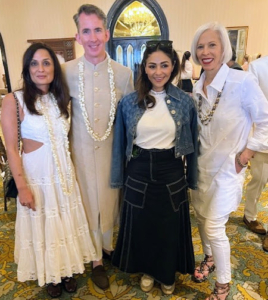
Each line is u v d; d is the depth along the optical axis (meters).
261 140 1.37
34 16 6.79
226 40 1.35
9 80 7.32
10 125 1.35
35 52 1.33
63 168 1.48
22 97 1.36
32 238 1.51
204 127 1.49
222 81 1.39
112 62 1.56
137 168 1.49
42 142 1.41
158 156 1.44
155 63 1.36
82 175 1.62
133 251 1.66
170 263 1.59
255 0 5.87
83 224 1.65
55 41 6.89
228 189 1.46
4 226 2.51
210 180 1.52
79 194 1.62
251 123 1.43
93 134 1.53
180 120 1.42
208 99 1.45
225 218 1.50
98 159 1.59
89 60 1.49
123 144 1.58
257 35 6.08
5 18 6.86
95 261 1.87
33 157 1.42
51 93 1.44
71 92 1.52
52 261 1.52
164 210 1.50
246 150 1.41
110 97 1.54
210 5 6.12
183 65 4.38
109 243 1.96
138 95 1.44
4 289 1.78
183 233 1.61
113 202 1.73
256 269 1.90
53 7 6.66
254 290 1.72
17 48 7.08
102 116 1.54
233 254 2.06
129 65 7.33
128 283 1.81
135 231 1.59
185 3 6.22
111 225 1.78
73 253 1.60
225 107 1.40
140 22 6.89
